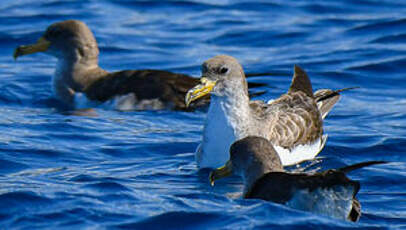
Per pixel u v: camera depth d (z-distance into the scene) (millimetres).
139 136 14758
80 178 11758
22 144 13719
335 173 9422
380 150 13766
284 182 9891
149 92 17500
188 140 14539
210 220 9469
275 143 13164
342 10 25453
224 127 12750
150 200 10344
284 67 19922
